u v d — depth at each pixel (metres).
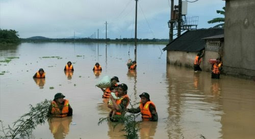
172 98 11.69
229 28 18.69
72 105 10.40
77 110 9.71
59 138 7.11
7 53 46.28
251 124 8.25
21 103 10.66
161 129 7.75
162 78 17.77
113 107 8.40
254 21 16.12
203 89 13.77
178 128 7.84
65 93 12.60
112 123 8.27
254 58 16.31
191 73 20.55
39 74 17.16
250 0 16.47
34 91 13.02
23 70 21.45
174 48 27.05
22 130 7.30
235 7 18.00
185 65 25.27
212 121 8.52
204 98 11.73
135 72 21.03
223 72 19.42
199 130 7.69
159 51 62.88
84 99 11.40
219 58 18.78
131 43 160.12
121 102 8.47
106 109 9.85
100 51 58.66
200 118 8.82
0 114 9.20
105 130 7.68
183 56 25.64
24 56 38.84
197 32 26.75
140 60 34.41
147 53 53.00
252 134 7.40
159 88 14.05
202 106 10.36
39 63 27.83
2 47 73.56
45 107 8.61
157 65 27.22
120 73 20.31
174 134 7.37
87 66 25.27
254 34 16.20
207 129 7.78
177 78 17.78
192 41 25.41
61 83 15.38
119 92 8.59
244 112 9.55
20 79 16.70
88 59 34.47
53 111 8.70
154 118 8.38
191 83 15.69
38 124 8.16
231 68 18.61
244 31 17.11
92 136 7.24
